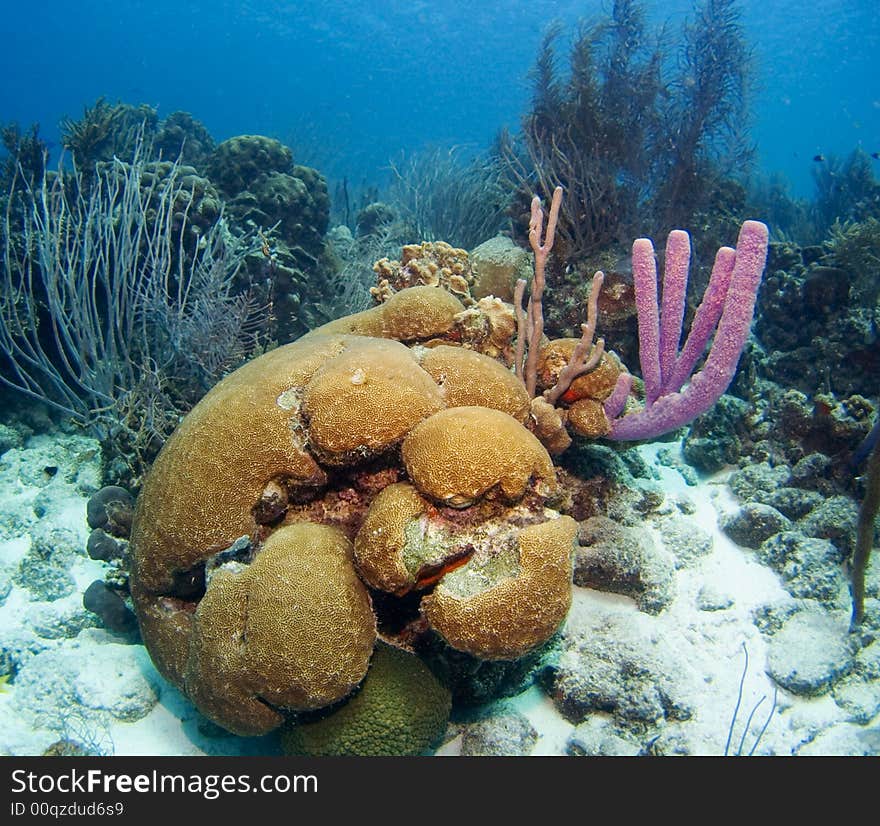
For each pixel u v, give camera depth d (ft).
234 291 7.53
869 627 4.61
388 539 3.21
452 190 11.44
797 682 4.23
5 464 6.43
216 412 3.69
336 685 3.13
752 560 5.23
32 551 5.31
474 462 3.26
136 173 7.34
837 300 6.81
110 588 4.78
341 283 9.23
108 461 5.96
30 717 4.05
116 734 4.00
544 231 7.47
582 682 4.13
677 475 6.26
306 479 3.62
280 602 3.13
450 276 6.08
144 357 6.20
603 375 4.67
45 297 7.03
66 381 7.26
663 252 7.52
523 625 3.07
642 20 9.09
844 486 5.49
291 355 4.00
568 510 5.22
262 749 3.89
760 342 7.49
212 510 3.54
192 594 3.81
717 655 4.48
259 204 8.66
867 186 15.38
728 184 9.71
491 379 4.13
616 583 4.75
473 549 3.30
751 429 6.25
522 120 8.72
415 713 3.42
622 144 8.14
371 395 3.55
